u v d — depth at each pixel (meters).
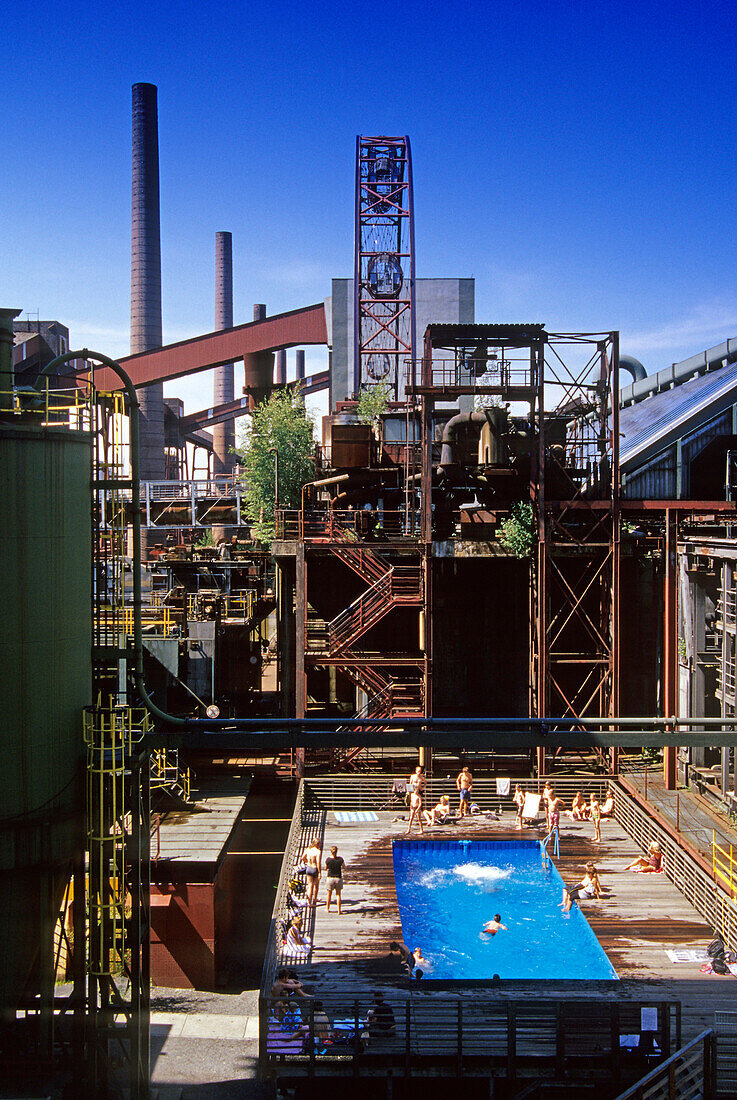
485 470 35.41
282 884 24.59
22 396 16.66
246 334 68.88
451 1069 16.95
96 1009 16.20
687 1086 16.11
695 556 31.56
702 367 51.47
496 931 22.41
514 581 39.22
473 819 30.45
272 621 53.34
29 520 15.20
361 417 47.94
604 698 33.69
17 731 15.05
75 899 16.50
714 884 22.70
